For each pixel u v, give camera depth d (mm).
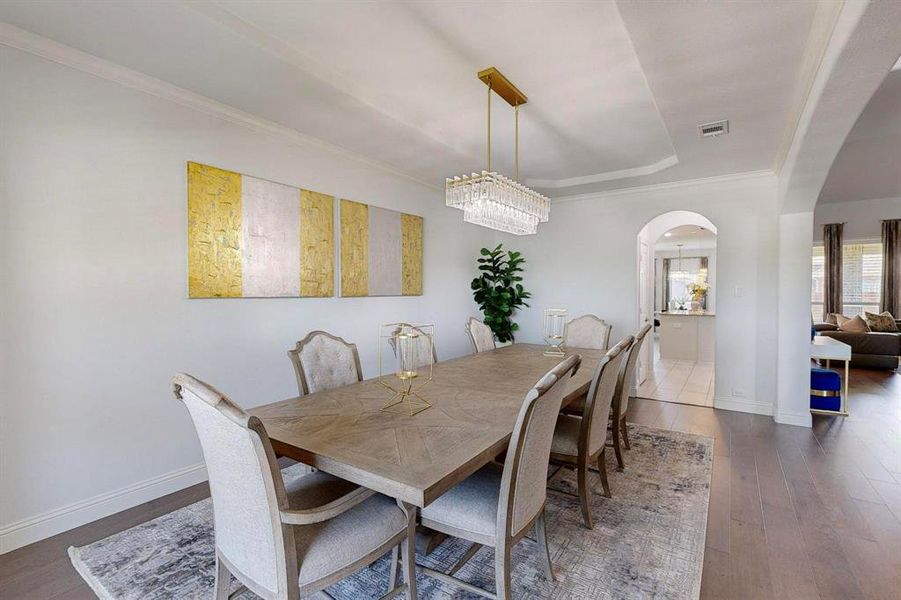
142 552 2074
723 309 4613
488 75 2578
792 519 2367
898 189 7344
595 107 3072
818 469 3035
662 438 3660
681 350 7820
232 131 3008
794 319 4074
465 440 1616
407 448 1538
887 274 7949
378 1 1970
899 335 6703
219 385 2963
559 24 2139
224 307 2994
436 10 2031
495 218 3084
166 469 2686
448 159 4070
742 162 4043
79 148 2316
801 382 4035
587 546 2109
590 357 3443
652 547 2100
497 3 1983
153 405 2627
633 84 2742
